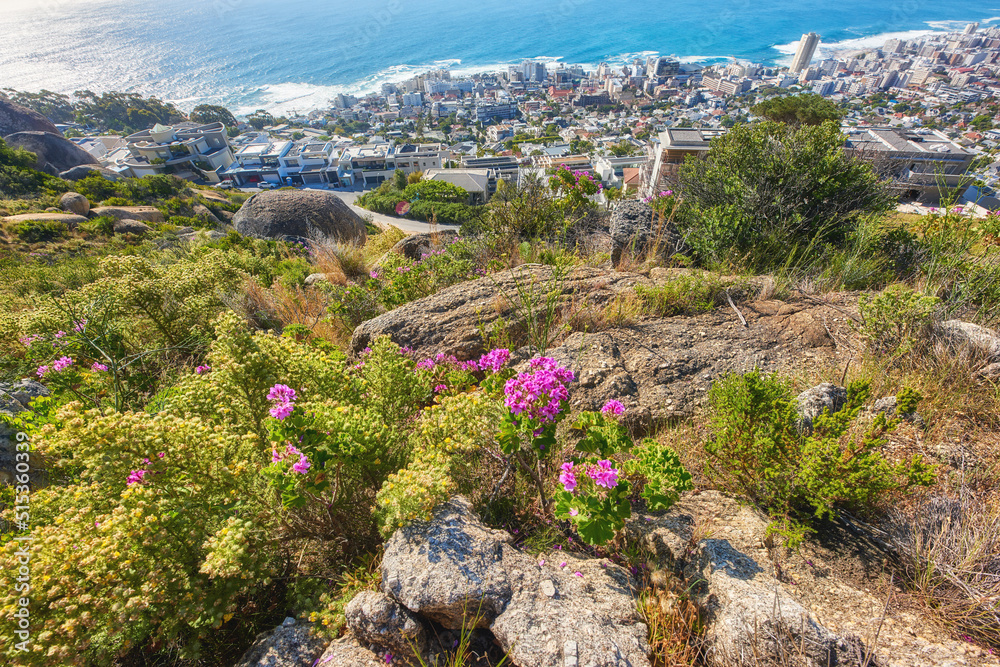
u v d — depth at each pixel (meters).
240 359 2.76
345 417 2.32
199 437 2.20
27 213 19.16
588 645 1.74
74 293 4.83
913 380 3.04
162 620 1.92
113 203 24.70
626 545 2.37
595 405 3.22
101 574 1.81
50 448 2.03
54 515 2.18
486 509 2.52
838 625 1.83
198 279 4.99
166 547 1.95
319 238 9.95
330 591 2.27
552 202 7.19
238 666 1.94
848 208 5.58
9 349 4.23
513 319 4.41
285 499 2.16
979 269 3.95
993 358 3.02
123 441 2.04
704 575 2.11
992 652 1.73
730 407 2.56
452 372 3.61
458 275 6.06
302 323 5.53
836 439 2.19
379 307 5.75
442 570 1.98
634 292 4.56
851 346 3.62
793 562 2.10
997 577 1.88
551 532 2.46
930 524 2.16
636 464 2.28
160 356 4.37
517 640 1.79
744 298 4.41
